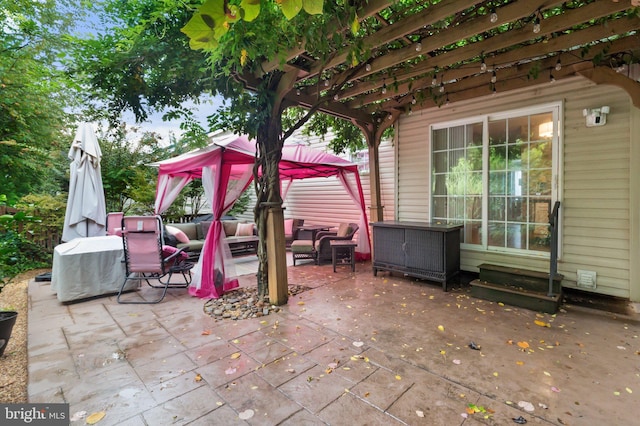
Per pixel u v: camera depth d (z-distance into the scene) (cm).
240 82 336
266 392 202
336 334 287
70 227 507
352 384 209
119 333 296
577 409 181
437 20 241
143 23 260
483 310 343
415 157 532
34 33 687
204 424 174
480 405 186
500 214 442
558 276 357
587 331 287
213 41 80
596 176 364
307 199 828
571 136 380
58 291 383
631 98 331
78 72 299
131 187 852
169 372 227
